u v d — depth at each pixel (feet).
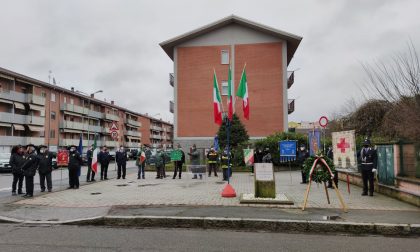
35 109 161.48
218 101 47.50
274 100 118.93
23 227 26.08
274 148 83.92
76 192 43.42
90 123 222.48
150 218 26.96
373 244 21.58
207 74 122.42
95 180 60.34
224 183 53.67
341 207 31.37
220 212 28.91
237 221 26.17
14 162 42.86
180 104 122.93
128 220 27.09
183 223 26.63
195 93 122.42
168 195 39.60
